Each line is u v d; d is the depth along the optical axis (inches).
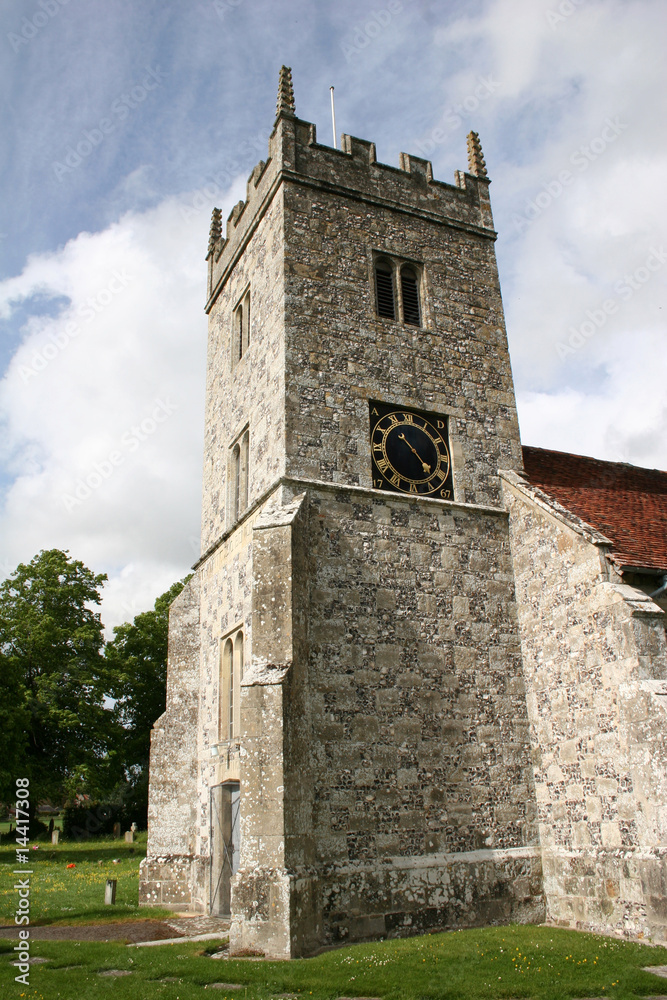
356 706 553.0
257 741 481.4
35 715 1373.0
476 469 684.7
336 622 568.7
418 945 446.0
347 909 493.0
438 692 586.2
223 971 388.2
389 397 667.4
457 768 571.2
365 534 606.9
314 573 573.9
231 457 755.4
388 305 715.4
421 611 604.4
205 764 700.0
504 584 646.5
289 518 549.6
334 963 402.9
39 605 1469.0
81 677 1434.5
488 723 594.6
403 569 610.5
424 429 676.1
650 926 453.4
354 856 514.9
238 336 794.2
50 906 637.9
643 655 505.4
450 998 343.0
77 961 416.5
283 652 509.0
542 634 606.2
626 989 346.9
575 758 552.7
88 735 1419.8
